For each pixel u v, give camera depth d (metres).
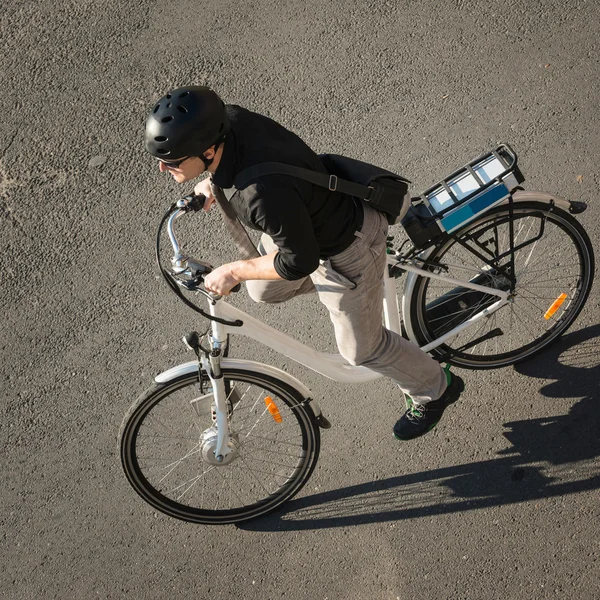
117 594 4.68
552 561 4.38
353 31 7.02
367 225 3.63
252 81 6.90
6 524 5.02
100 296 5.94
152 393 4.19
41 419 5.43
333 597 4.50
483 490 4.70
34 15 7.83
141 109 6.93
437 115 6.37
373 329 4.01
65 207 6.45
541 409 4.95
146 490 4.64
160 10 7.59
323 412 5.19
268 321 5.62
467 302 4.82
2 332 5.88
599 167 5.85
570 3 6.78
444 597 4.39
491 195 4.05
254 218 3.20
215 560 4.73
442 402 4.64
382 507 4.76
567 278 5.36
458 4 6.99
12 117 7.11
